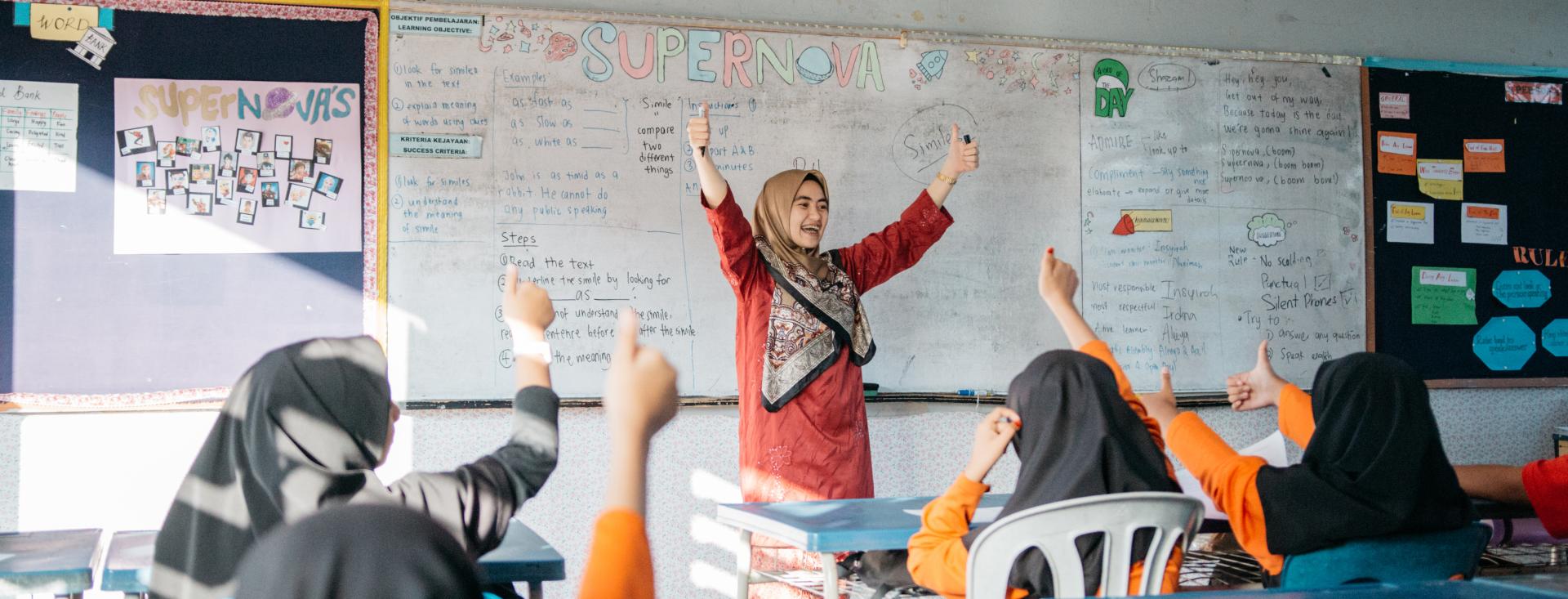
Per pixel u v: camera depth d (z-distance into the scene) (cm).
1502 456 464
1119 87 434
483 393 383
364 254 376
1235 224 442
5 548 219
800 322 337
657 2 402
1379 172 455
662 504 399
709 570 401
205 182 366
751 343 341
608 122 394
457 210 383
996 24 429
